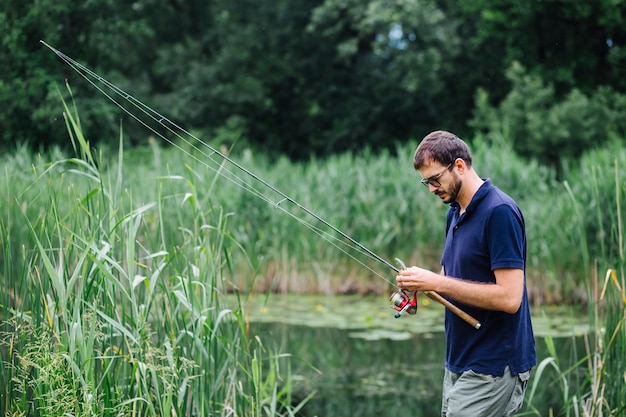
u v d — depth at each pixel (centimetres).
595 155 903
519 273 305
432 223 1085
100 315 351
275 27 2244
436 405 593
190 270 393
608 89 1770
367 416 566
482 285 305
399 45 2106
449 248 330
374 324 870
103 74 1509
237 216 1052
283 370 696
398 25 2006
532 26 1928
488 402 314
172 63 2245
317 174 1182
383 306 979
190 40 2272
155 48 2252
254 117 2291
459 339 322
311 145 2295
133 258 345
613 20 1825
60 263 347
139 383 344
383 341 806
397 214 1089
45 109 1216
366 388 641
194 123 2153
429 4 1969
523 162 1200
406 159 1158
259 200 1077
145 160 1427
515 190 1116
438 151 317
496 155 1171
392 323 881
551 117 1711
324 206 1096
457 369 322
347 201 1104
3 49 1215
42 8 1234
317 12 2062
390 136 2250
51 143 1262
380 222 1086
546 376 656
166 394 347
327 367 707
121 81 1600
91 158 362
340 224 1084
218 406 400
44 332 335
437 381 662
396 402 602
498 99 2120
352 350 767
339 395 621
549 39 1944
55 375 326
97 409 332
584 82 1928
